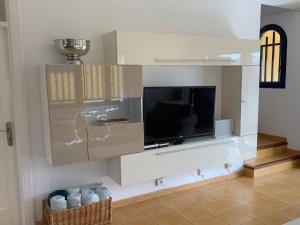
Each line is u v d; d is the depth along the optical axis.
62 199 2.41
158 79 3.12
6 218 2.61
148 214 2.84
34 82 2.51
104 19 2.75
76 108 2.35
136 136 2.65
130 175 2.70
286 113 4.64
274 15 4.71
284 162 4.09
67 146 2.34
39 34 2.48
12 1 2.32
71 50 2.36
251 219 2.72
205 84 3.50
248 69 3.43
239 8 3.58
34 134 2.56
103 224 2.63
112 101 2.77
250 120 3.56
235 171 3.82
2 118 2.48
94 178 2.86
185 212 2.87
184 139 3.26
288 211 2.87
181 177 3.39
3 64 2.43
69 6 2.58
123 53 2.54
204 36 3.05
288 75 4.57
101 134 2.47
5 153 2.54
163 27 3.08
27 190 2.54
